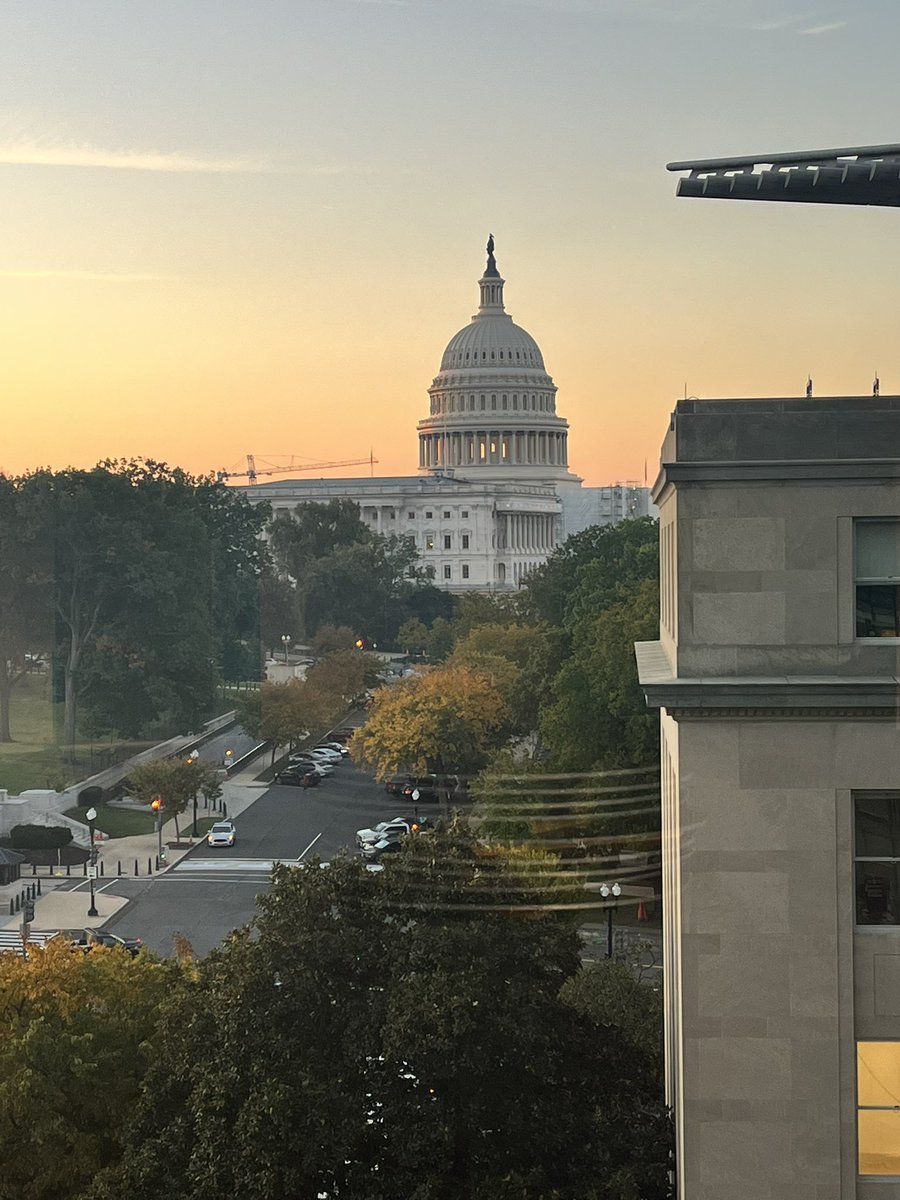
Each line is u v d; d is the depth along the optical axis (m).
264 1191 31.44
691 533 27.64
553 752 36.56
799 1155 28.19
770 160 25.14
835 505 27.41
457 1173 33.72
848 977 27.92
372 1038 33.94
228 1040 34.53
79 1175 37.88
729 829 27.84
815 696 27.27
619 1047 36.06
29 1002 40.47
